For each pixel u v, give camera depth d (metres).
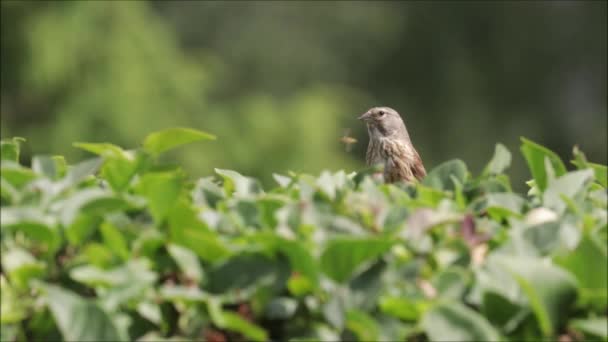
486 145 56.38
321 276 6.90
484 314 6.94
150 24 46.75
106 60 44.78
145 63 45.41
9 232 7.06
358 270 6.96
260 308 6.88
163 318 6.89
